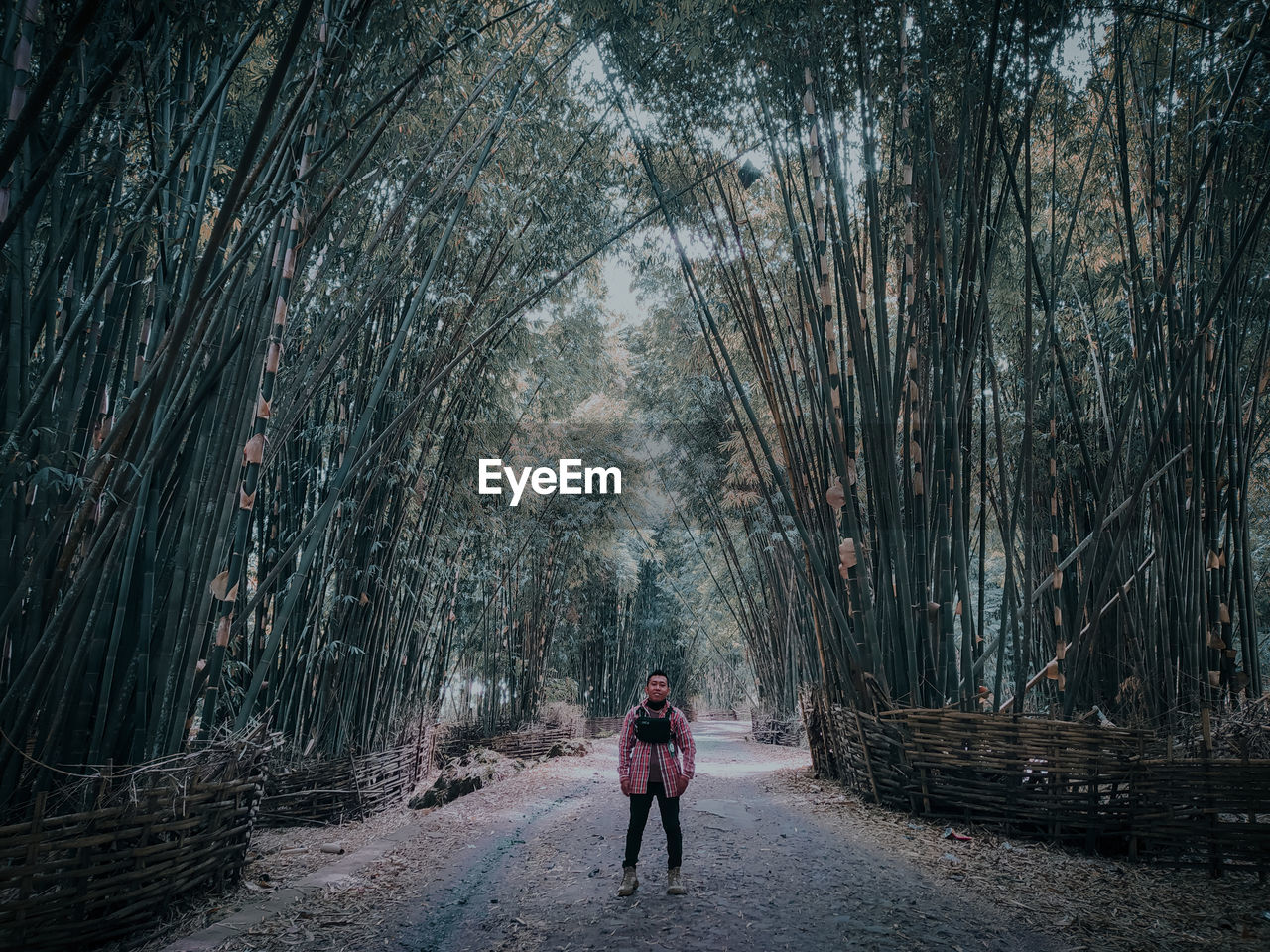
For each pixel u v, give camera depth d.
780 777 5.67
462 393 5.79
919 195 4.47
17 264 2.45
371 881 3.36
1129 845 3.39
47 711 2.57
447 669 8.37
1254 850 3.12
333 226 4.40
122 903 2.60
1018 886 2.97
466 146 4.52
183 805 2.77
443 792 5.69
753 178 4.47
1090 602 5.07
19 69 2.20
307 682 4.86
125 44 2.08
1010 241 5.45
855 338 4.45
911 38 4.44
